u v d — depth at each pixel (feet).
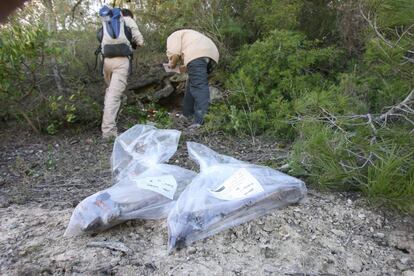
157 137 11.97
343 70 17.97
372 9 11.41
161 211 9.74
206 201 9.20
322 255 8.58
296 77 16.63
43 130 18.17
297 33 18.54
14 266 8.44
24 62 16.88
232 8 20.74
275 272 8.02
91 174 13.52
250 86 16.96
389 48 10.79
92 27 20.90
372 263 8.51
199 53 17.16
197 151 11.27
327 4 19.99
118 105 17.21
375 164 10.66
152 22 22.04
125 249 8.70
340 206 10.43
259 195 9.55
